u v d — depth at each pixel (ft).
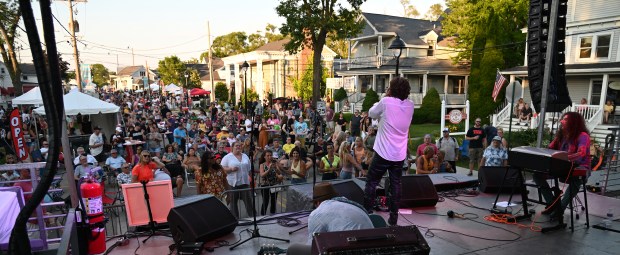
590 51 63.41
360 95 104.58
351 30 86.07
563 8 20.76
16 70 82.84
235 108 97.19
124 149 40.96
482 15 86.99
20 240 6.89
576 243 14.39
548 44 20.25
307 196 19.16
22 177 19.63
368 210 13.58
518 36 84.99
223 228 15.10
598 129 56.08
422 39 102.83
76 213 13.71
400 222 16.83
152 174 23.39
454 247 14.08
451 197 20.92
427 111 85.66
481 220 17.11
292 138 50.03
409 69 91.30
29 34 5.69
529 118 61.05
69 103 42.65
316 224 9.42
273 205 25.02
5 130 50.80
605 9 60.08
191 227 13.96
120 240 15.35
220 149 33.78
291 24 82.17
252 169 15.69
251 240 15.26
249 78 146.51
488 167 21.77
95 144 40.32
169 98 149.07
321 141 34.91
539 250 13.76
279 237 15.57
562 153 15.25
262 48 143.33
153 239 15.70
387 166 13.28
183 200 16.81
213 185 21.90
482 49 76.48
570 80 67.31
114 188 33.30
